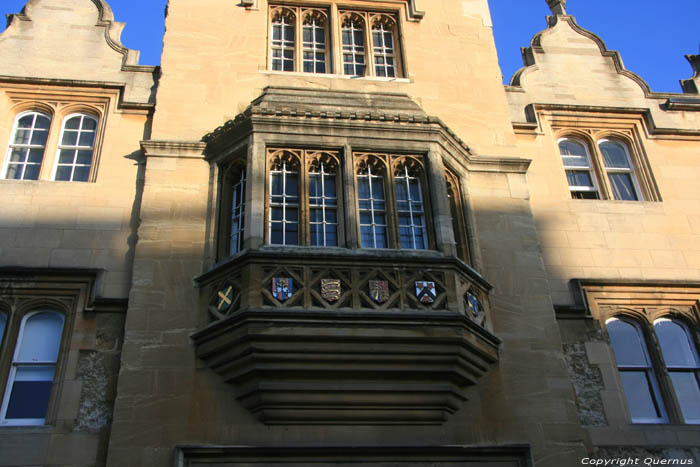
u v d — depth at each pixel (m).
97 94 12.30
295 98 11.95
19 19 12.91
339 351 9.09
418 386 9.22
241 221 10.58
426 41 13.59
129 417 8.89
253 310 9.03
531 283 10.80
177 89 12.14
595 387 10.26
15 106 12.10
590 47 14.52
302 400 8.95
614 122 13.50
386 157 11.16
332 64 13.11
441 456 9.01
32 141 11.93
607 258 11.63
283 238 10.32
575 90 13.79
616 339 11.05
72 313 9.94
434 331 9.33
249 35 13.08
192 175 11.17
